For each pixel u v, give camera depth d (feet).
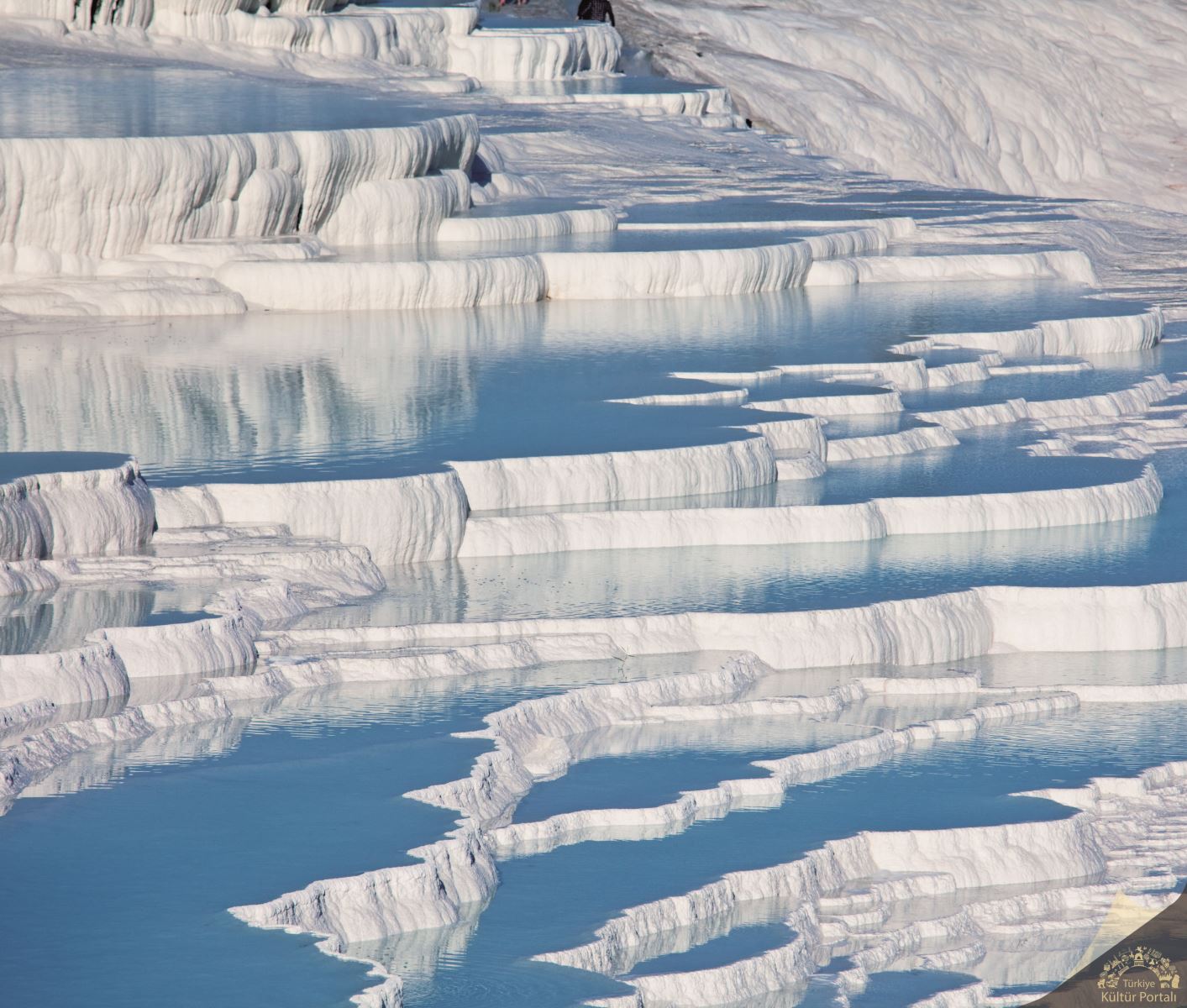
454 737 126.82
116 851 105.19
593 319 249.96
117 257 239.71
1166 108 627.05
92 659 128.98
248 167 248.11
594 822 119.65
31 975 89.71
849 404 209.15
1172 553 173.99
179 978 89.56
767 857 115.24
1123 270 333.21
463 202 289.94
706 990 99.71
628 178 347.97
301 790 115.55
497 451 174.91
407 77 398.62
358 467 166.81
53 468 154.10
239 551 153.17
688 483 179.22
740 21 548.31
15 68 322.14
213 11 382.01
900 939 111.75
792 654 151.53
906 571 166.61
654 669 145.59
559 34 449.06
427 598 154.92
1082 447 210.59
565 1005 92.84
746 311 261.44
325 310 245.24
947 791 129.49
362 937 99.81
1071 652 161.38
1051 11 650.84
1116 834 127.03
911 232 322.14
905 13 606.96
